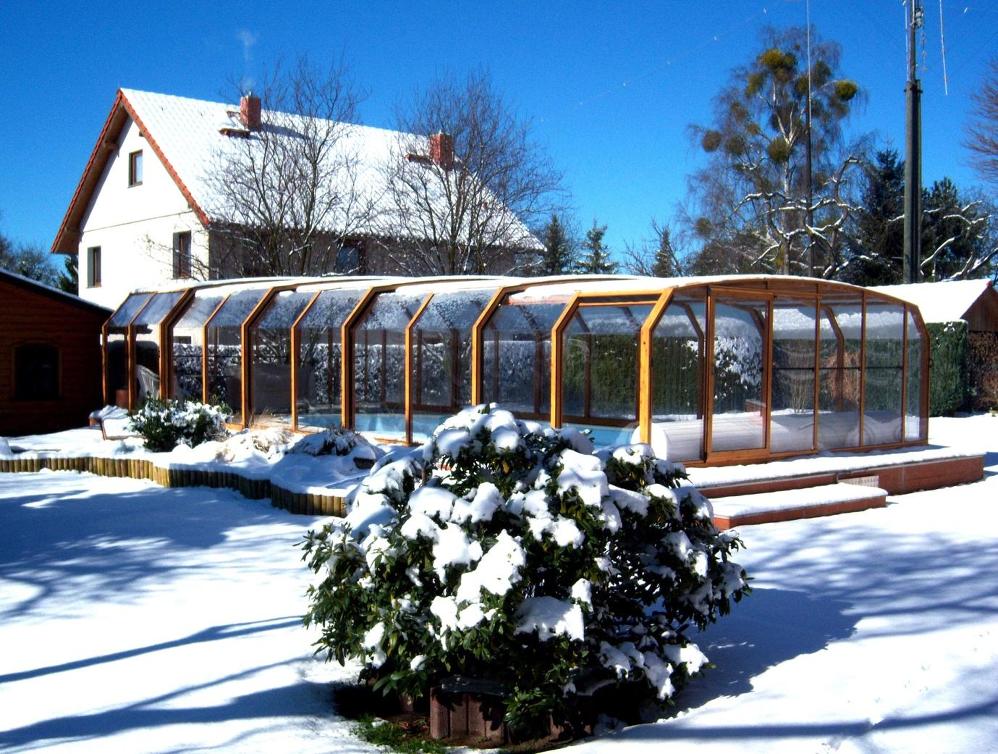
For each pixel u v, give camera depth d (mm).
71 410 20969
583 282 13805
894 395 14570
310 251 26328
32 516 10492
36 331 20516
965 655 5770
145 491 12133
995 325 27422
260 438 13367
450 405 15258
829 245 38281
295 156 26297
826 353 13570
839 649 5949
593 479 4828
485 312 13477
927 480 13438
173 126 29859
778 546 9180
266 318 16625
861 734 4562
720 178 41312
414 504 4840
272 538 9242
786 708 4941
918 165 29688
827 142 40719
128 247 31812
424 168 28656
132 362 19531
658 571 5105
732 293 12086
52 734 4605
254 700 5109
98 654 5852
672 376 12031
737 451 12250
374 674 5078
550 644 4680
